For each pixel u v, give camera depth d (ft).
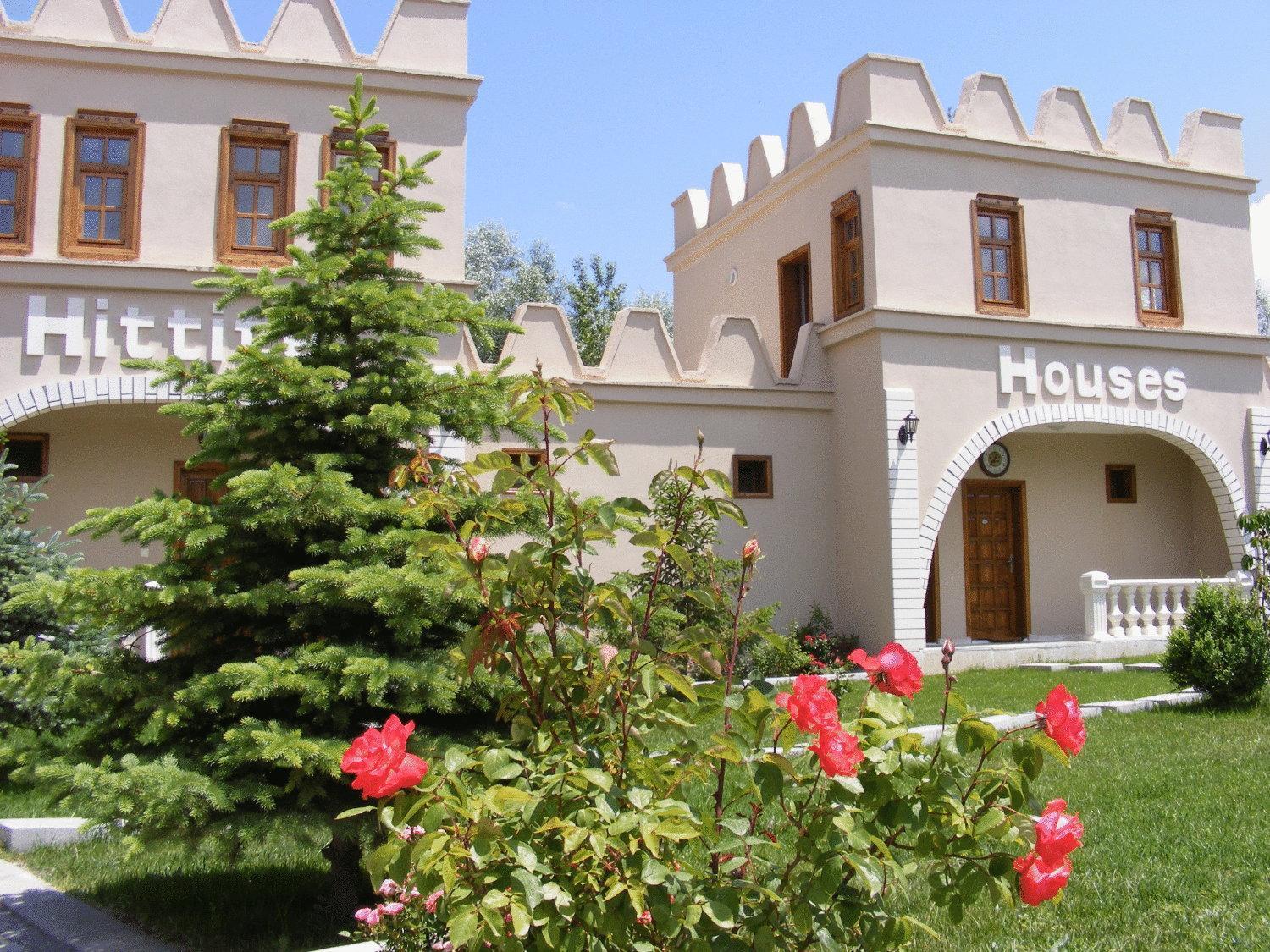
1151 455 59.52
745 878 10.10
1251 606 36.06
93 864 20.80
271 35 44.09
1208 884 17.02
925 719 32.27
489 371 20.24
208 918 17.28
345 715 16.21
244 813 15.16
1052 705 9.52
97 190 42.19
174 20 43.21
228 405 18.02
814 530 51.26
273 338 18.83
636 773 9.94
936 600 54.60
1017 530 56.85
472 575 10.91
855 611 49.88
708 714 10.34
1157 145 56.29
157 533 16.46
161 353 41.32
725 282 64.80
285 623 17.49
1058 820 9.03
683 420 49.88
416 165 19.72
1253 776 24.16
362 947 14.08
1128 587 52.37
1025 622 55.88
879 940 9.50
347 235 19.40
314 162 43.98
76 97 41.91
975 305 50.85
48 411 41.24
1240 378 56.75
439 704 15.85
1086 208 54.03
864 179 49.90
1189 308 55.93
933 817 9.52
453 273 44.24
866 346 49.73
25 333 40.27
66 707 16.63
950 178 51.06
